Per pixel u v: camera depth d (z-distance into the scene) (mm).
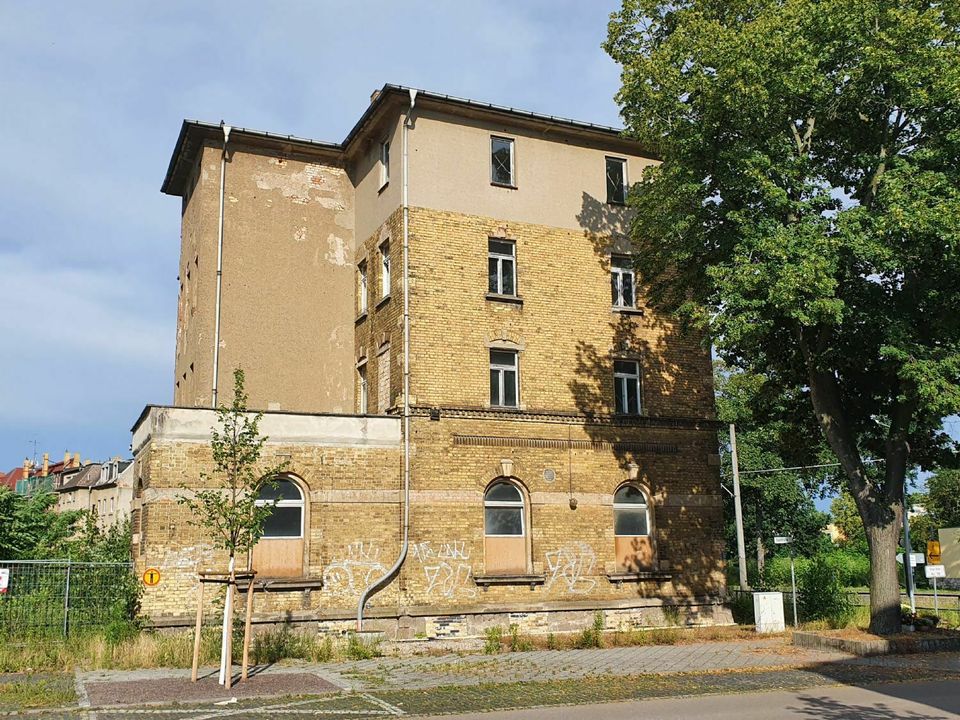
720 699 13648
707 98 19766
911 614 22406
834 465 45156
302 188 26734
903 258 18766
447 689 14703
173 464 19891
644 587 23984
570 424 23969
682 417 25453
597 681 15586
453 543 22047
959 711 12164
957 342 19422
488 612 21984
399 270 23219
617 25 22172
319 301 26297
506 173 24969
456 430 22609
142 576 19188
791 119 20500
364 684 15156
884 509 20859
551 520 23250
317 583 20562
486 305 23734
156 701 13352
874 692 14164
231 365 24875
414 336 22703
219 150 25984
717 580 24969
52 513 27766
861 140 20938
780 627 22953
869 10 18672
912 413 21203
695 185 20281
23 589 19109
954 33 18797
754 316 18516
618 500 24453
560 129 25469
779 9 19391
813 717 11805
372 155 25969
